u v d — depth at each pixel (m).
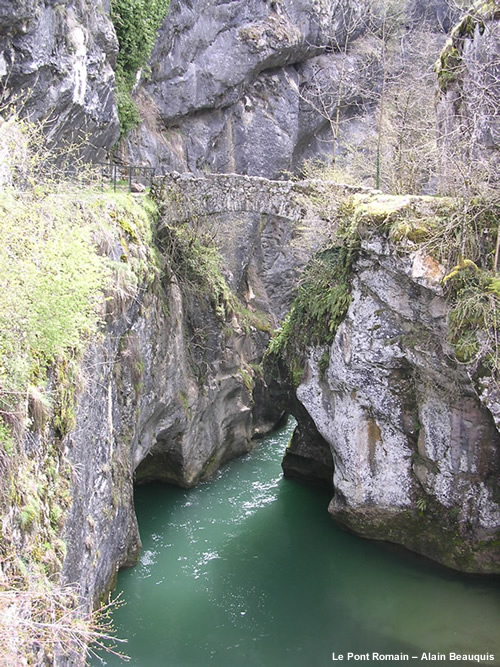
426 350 11.35
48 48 11.66
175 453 15.77
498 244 10.12
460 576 11.92
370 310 11.89
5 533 5.19
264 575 12.29
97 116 14.35
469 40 12.42
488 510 11.57
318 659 9.93
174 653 10.03
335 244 13.45
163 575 12.25
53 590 5.59
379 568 12.42
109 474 10.26
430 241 10.48
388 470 12.79
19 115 11.45
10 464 5.41
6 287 5.59
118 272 10.21
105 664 9.68
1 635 4.27
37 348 6.35
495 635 10.38
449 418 11.62
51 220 7.36
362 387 12.48
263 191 14.07
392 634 10.51
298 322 14.47
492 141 11.16
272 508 15.20
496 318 9.88
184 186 14.56
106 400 10.07
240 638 10.46
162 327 13.72
